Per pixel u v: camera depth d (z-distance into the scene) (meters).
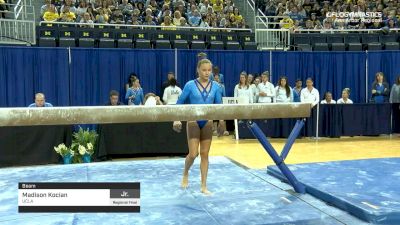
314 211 3.65
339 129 9.69
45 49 9.60
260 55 11.04
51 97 9.72
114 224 3.35
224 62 10.84
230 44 11.39
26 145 6.56
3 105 9.35
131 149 7.36
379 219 3.30
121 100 10.22
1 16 11.54
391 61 11.21
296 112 4.08
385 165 5.20
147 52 10.36
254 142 9.11
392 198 3.70
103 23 11.48
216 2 14.52
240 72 10.95
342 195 3.81
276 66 11.14
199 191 4.37
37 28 10.73
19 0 11.50
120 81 10.22
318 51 11.41
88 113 3.40
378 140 9.41
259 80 10.09
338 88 11.38
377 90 10.26
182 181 4.61
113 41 10.64
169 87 9.38
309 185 4.23
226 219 3.46
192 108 3.68
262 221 3.41
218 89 4.38
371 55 11.28
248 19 14.95
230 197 4.13
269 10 14.75
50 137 6.70
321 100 11.01
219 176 5.10
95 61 10.02
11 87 9.39
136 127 7.38
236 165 5.82
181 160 6.23
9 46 9.36
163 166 5.77
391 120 9.98
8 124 3.23
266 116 3.98
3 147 6.43
